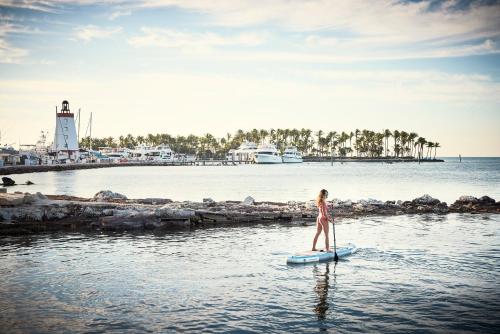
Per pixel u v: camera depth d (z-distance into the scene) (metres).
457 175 109.62
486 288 12.87
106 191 34.31
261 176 102.31
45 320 10.36
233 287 13.00
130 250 18.59
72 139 154.50
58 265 15.77
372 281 13.64
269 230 24.52
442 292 12.50
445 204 34.91
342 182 77.19
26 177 93.00
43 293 12.41
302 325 10.09
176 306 11.33
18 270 15.02
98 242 20.53
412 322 10.27
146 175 106.50
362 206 32.50
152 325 10.06
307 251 17.36
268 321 10.31
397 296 12.15
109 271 14.89
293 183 73.88
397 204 34.75
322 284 13.33
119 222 24.77
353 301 11.75
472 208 33.56
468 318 10.52
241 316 10.62
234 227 25.69
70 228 24.83
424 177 97.94
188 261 16.47
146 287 13.01
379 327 9.97
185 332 9.67
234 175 107.94
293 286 13.10
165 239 21.44
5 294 12.33
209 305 11.40
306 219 29.00
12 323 10.17
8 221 24.27
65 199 32.47
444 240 20.67
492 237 21.56
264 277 14.12
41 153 159.38
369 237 21.64
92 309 11.10
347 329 9.86
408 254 17.52
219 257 17.17
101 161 185.00
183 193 52.59
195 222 26.67
